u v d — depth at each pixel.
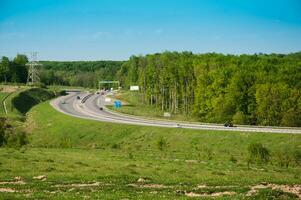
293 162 79.75
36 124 154.25
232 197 38.75
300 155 81.50
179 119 155.25
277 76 154.75
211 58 188.38
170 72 188.38
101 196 38.16
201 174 56.50
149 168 59.97
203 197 38.78
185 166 64.31
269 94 142.00
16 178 48.97
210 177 54.03
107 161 66.06
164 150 98.31
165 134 115.00
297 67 160.62
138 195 39.34
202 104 160.00
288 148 93.81
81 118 148.00
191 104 176.50
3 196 36.91
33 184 44.88
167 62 198.50
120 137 120.62
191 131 113.12
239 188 44.31
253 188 44.91
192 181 49.72
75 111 177.00
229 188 44.34
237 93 149.62
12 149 82.12
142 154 82.69
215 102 153.38
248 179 53.28
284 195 40.69
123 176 51.25
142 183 47.66
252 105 148.00
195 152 94.00
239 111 146.00
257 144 78.69
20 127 148.38
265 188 43.88
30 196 37.62
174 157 79.56
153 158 74.88
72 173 52.94
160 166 62.78
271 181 50.72
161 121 142.38
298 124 137.00
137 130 122.06
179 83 185.25
